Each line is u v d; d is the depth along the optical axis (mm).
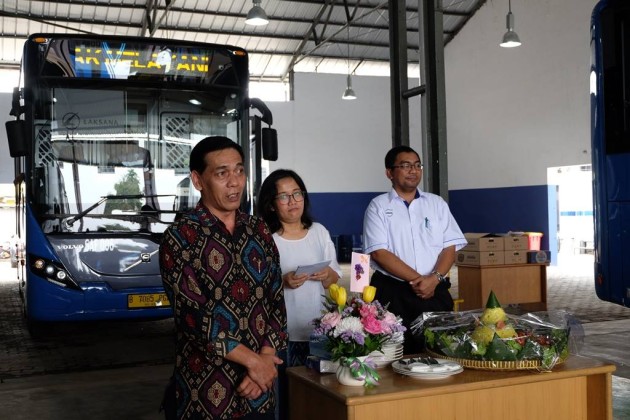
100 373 6609
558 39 19141
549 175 19703
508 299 9180
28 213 6938
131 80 7262
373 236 4355
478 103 22094
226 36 21328
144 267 7188
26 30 19500
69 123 7066
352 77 23250
